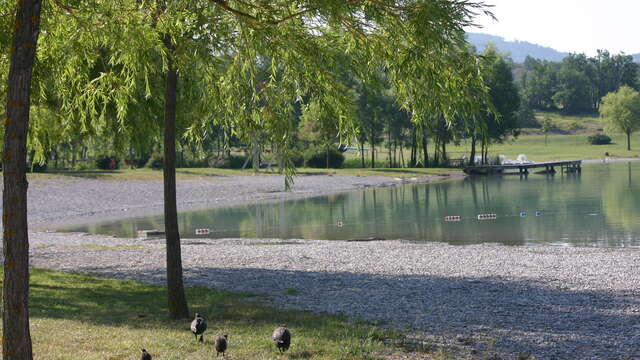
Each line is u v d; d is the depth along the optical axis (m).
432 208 46.09
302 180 73.88
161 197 55.16
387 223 38.44
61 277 18.22
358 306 15.08
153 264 22.28
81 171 67.62
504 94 92.25
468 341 11.57
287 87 9.25
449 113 8.25
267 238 33.31
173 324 12.11
